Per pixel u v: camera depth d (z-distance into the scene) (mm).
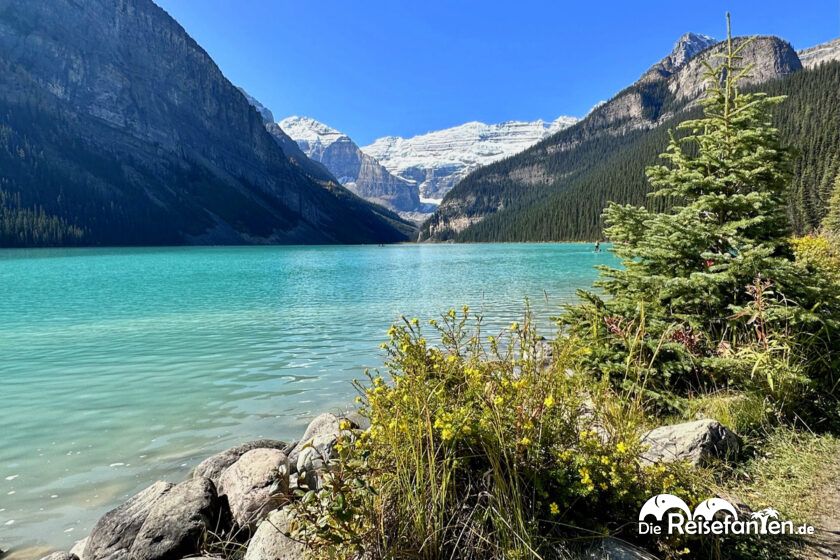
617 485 2873
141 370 10008
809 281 5375
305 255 79750
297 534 2807
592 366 5383
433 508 2600
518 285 27266
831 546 2928
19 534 4348
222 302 21031
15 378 9430
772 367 4777
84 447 6168
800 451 4160
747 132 6445
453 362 3299
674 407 5211
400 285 28391
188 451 6070
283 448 5520
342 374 9680
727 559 2840
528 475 2805
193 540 3670
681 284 5824
